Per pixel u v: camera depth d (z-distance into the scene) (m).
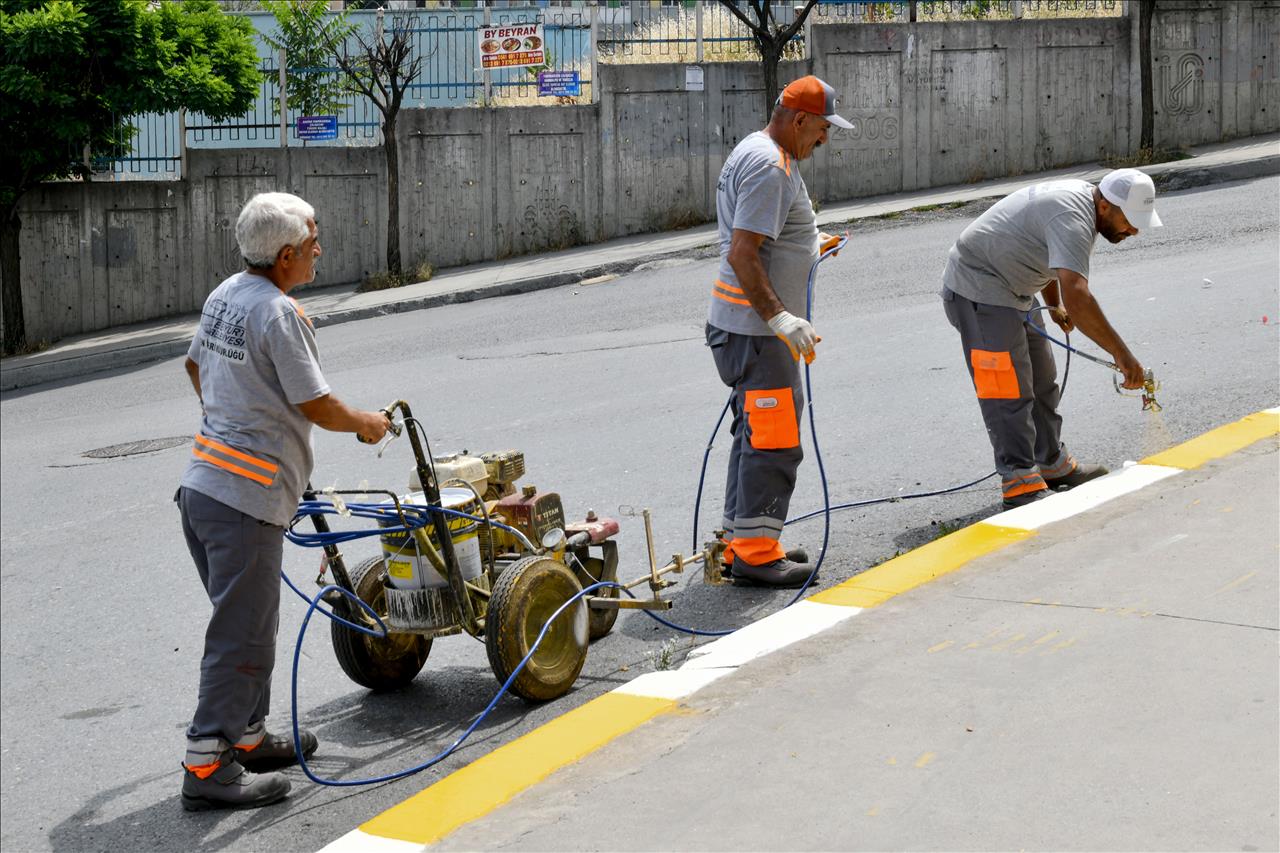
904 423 8.38
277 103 21.53
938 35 20.69
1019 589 4.76
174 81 19.12
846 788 3.47
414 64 20.20
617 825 3.43
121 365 18.38
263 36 21.69
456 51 21.84
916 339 10.96
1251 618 4.21
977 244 6.11
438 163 21.19
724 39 21.45
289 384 4.33
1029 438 6.17
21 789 5.00
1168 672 3.90
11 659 6.57
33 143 19.09
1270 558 4.69
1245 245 12.43
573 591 5.07
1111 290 11.12
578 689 5.09
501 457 5.57
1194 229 13.60
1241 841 3.00
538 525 5.45
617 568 6.41
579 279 18.23
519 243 21.38
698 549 6.62
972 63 20.72
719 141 21.23
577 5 23.34
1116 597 4.54
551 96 21.42
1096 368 8.62
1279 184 16.06
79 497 10.15
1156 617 4.32
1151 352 8.80
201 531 4.39
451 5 25.27
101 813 4.67
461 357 13.77
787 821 3.33
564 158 21.20
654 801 3.54
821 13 21.19
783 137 5.66
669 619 5.69
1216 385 7.71
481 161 21.17
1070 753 3.50
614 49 21.52
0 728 5.67
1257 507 5.23
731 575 6.09
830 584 5.79
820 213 19.41
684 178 21.30
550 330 14.70
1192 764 3.37
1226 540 4.92
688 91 21.09
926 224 17.94
